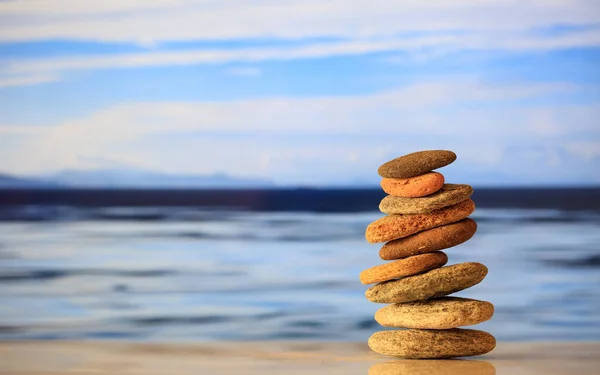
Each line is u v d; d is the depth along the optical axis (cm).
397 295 61
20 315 90
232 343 75
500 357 65
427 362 61
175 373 61
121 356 67
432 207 60
